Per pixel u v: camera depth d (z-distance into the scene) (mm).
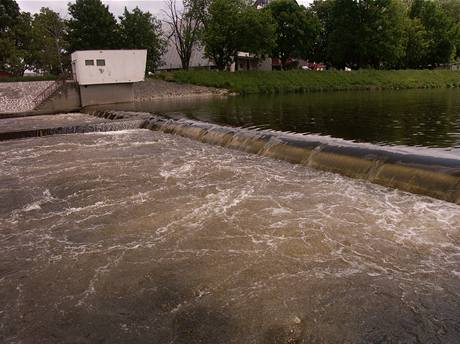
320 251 8508
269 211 10680
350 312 6629
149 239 9484
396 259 8078
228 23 57781
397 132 19422
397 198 10992
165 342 6227
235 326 6473
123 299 7285
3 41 51500
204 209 11078
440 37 71812
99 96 40531
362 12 65125
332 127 21734
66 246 9375
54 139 22547
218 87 55094
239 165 15375
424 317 6453
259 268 7988
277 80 59156
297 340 6121
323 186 12375
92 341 6328
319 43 75312
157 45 64812
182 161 16453
